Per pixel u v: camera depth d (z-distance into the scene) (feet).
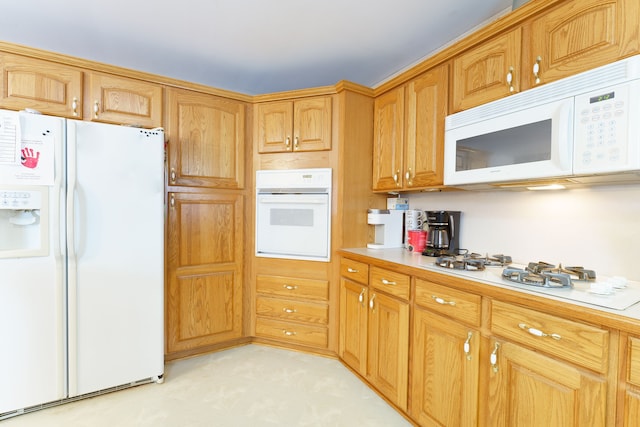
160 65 8.38
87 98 6.61
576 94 3.87
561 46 4.13
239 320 8.42
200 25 6.49
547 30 4.30
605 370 3.00
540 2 4.32
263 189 8.38
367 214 8.06
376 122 7.86
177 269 7.56
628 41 3.50
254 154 8.51
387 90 7.46
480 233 6.55
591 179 4.27
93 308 5.91
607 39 3.67
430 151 6.18
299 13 6.08
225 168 8.14
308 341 8.01
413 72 6.55
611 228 4.63
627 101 3.43
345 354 7.34
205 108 7.84
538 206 5.55
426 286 5.08
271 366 7.41
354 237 7.87
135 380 6.34
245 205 8.48
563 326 3.31
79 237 5.75
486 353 4.14
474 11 6.02
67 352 5.69
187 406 5.82
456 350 4.55
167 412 5.63
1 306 5.24
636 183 4.38
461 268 5.07
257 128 8.46
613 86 3.54
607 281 3.95
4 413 5.32
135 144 6.25
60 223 5.56
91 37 6.95
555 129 4.01
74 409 5.66
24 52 6.05
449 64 5.83
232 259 8.32
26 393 5.42
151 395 6.16
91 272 5.88
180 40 7.09
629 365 2.85
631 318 2.81
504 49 4.84
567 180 4.45
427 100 6.27
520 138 4.52
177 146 7.51
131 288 6.26
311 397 6.16
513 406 3.78
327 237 7.81
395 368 5.69
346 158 7.68
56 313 5.59
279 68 8.54
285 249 8.22
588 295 3.55
